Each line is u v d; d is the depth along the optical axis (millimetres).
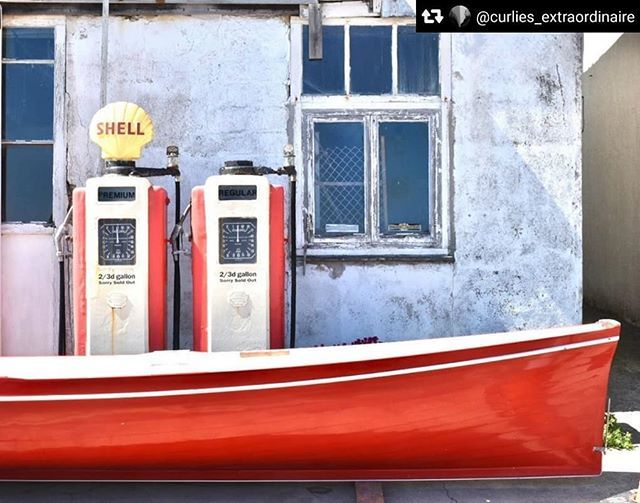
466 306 6414
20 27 6383
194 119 6383
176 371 4699
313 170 6477
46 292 6348
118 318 5457
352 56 6484
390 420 4859
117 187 5434
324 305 6402
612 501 4879
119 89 6359
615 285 9883
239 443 4852
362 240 6492
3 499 4965
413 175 6504
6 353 6336
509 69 6414
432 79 6504
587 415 4961
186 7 6352
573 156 6414
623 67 9414
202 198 5535
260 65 6398
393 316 6410
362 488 5000
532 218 6422
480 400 4867
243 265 5473
